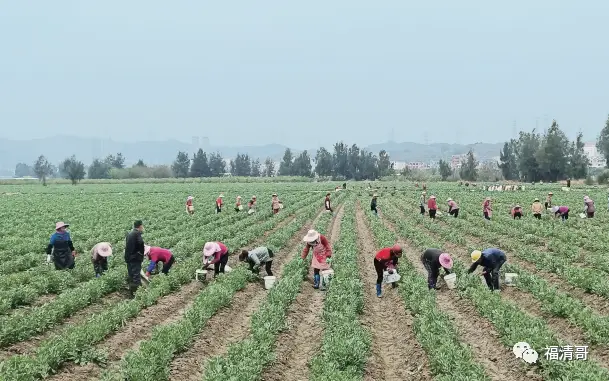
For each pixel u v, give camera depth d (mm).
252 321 15805
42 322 15555
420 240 30953
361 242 33438
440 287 20469
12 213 50594
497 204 57469
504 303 16484
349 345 13117
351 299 17422
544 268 23062
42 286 19875
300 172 195375
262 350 13219
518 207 41844
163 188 109562
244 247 30766
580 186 101812
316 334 15766
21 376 11492
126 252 19438
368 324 16594
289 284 19547
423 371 12852
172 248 29094
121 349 14375
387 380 12688
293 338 15445
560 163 132250
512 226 37750
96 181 149250
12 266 24078
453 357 12602
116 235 34031
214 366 12242
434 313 15797
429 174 170125
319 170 197000
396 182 140625
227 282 20031
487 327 15625
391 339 15500
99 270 21344
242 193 86188
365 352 13352
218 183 140625
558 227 35719
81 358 13133
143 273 21266
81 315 17359
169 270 22469
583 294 18984
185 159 196875
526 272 20703
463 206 55406
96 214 49406
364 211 52812
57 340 13625
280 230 36031
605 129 141250
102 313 15953
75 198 76250
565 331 15094
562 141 134625
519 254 26266
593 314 15641
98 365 13188
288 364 13602
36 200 71625
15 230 37094
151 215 49000
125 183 142250
